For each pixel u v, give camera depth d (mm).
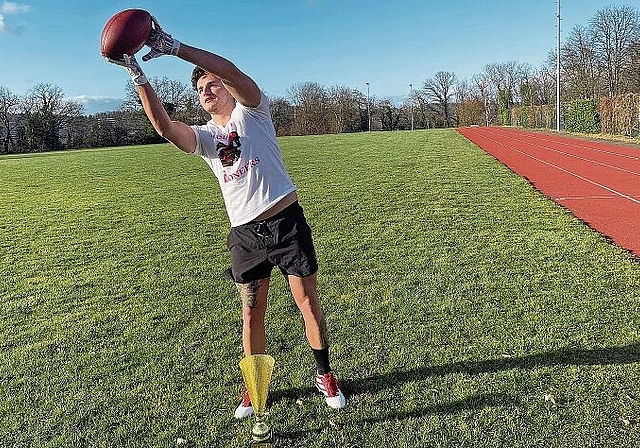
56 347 4199
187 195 12609
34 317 4914
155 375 3656
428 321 4324
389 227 7930
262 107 2908
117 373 3711
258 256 3012
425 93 78750
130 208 11094
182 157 25500
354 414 3059
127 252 7273
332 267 5977
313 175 15273
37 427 3078
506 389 3230
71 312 5000
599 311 4324
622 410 2959
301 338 4125
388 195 10961
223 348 4043
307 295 3109
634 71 44219
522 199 9859
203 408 3205
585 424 2855
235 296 5223
